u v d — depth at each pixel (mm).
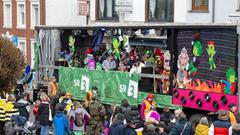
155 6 30609
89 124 19828
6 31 44250
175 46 20109
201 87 19172
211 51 18797
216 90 18656
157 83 20953
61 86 25594
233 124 14727
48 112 20266
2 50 12398
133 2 31609
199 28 19062
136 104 21766
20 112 19875
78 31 25328
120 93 22500
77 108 20375
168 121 17969
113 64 23281
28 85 30234
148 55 21578
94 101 20016
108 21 33500
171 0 29719
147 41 21703
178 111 17000
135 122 16812
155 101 20875
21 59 12750
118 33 23078
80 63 25219
